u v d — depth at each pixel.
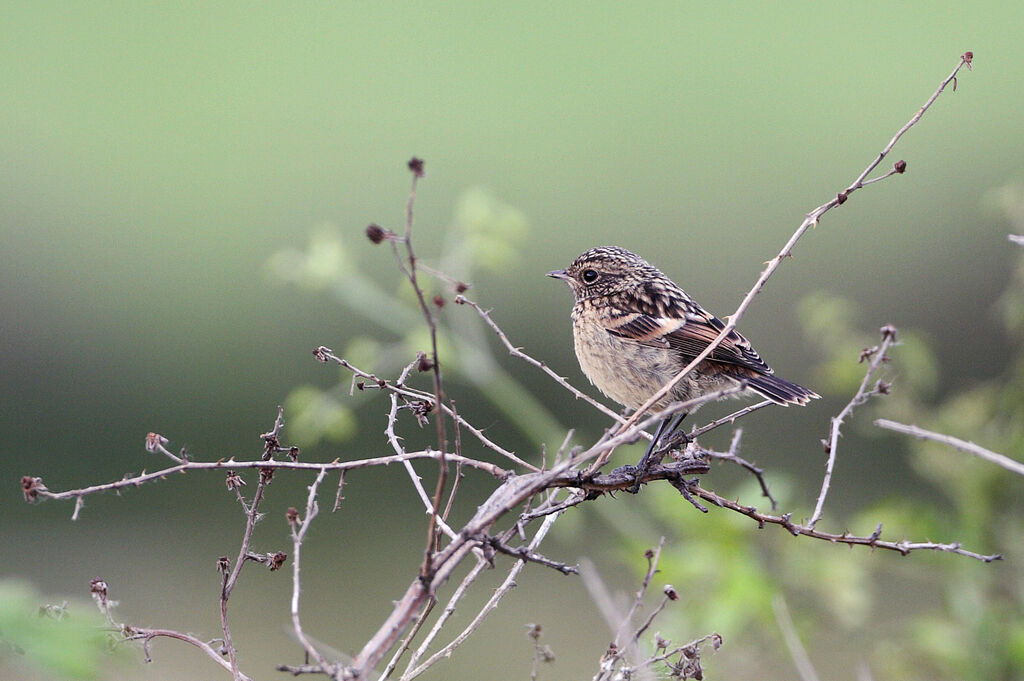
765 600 7.95
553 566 5.02
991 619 8.30
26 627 4.48
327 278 10.47
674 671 5.79
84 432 16.70
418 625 5.54
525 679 11.41
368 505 15.26
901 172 6.17
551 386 16.09
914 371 9.22
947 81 6.05
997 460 5.07
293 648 12.24
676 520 8.48
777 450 15.14
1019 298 9.16
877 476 14.63
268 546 14.38
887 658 8.48
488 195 10.23
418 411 5.96
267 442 5.56
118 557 13.88
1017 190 9.16
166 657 11.83
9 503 15.36
